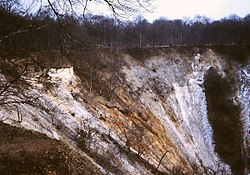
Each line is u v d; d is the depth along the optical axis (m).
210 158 63.72
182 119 70.12
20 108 27.73
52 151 12.37
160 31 101.38
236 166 63.16
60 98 45.56
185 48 86.56
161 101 71.56
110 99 60.72
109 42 69.69
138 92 69.19
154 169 47.00
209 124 70.69
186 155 61.69
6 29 5.02
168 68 80.12
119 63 71.50
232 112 73.88
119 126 55.22
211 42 101.69
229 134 68.94
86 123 45.47
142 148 52.66
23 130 14.87
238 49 89.12
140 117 62.50
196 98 75.88
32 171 10.33
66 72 53.75
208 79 79.81
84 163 13.34
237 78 82.75
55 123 35.19
